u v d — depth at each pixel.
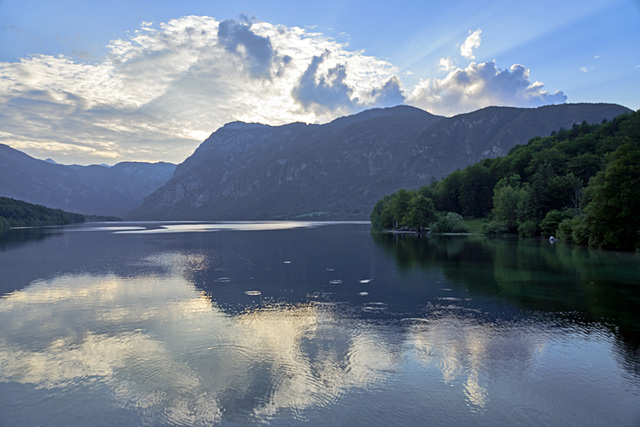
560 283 39.00
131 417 15.14
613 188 64.50
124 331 24.84
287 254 68.12
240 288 37.66
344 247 81.06
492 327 24.97
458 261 55.84
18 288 38.28
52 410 15.72
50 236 126.00
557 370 18.81
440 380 17.86
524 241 89.75
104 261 59.09
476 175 144.50
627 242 65.25
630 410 15.37
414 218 134.75
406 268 49.78
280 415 15.16
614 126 130.62
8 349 22.02
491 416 15.02
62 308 30.48
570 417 14.94
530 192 106.25
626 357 20.27
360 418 14.91
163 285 39.44
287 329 24.89
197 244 91.56
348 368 19.12
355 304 31.12
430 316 27.52
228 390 17.08
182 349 21.69
